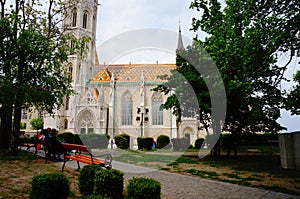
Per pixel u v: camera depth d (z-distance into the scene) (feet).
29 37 47.01
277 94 42.04
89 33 216.54
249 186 27.37
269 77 38.32
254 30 30.45
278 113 56.39
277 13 30.68
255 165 47.03
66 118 179.93
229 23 33.68
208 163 48.47
